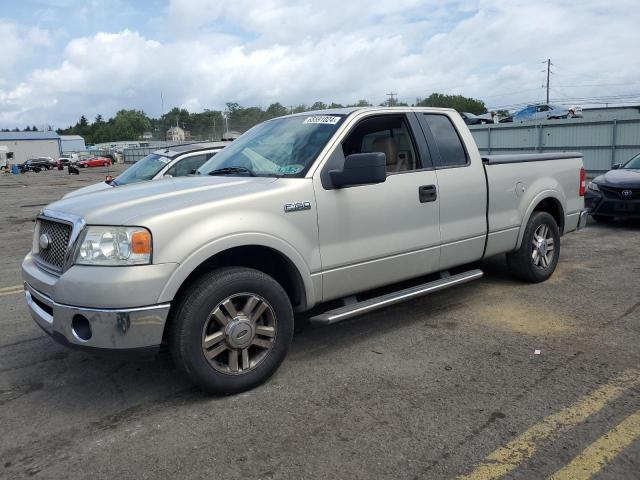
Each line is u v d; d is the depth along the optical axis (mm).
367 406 3471
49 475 2869
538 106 37031
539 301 5500
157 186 4086
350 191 4148
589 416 3258
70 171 50719
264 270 4102
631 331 4617
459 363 4086
